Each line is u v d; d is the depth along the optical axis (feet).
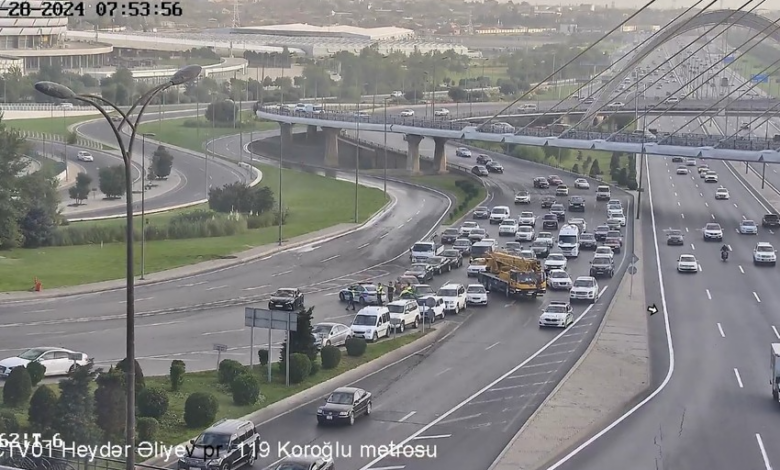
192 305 304.09
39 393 171.32
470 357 252.62
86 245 401.49
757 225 482.69
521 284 328.70
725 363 248.52
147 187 570.46
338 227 461.78
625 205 543.80
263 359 233.35
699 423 201.36
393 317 277.44
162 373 226.17
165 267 361.10
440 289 310.65
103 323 277.44
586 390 222.69
